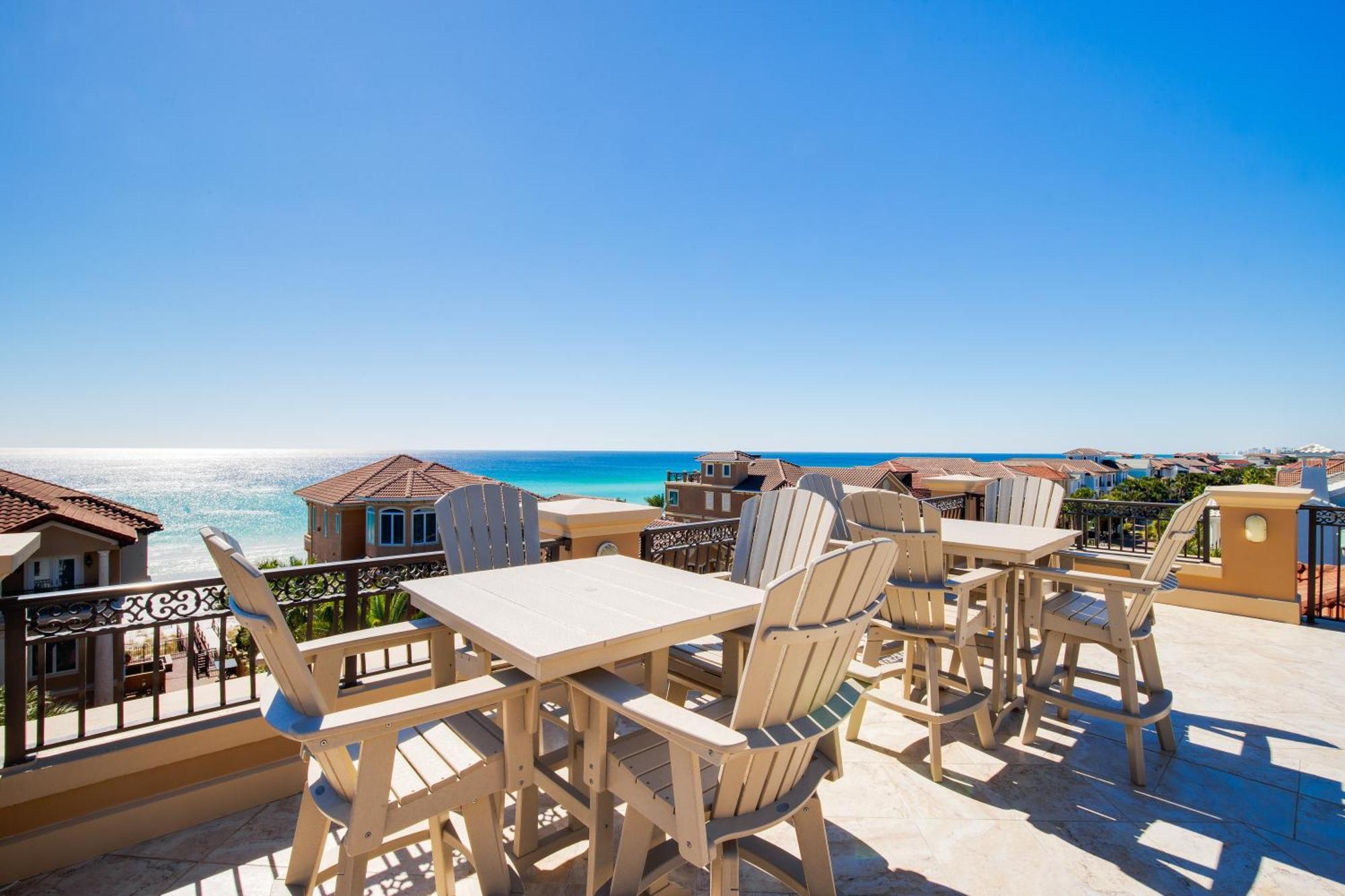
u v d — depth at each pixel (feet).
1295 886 6.16
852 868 6.48
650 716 4.17
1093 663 13.43
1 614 6.41
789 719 4.58
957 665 11.03
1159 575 8.63
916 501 8.43
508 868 5.91
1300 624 16.16
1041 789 8.16
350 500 60.44
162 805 7.13
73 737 7.11
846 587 4.54
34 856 6.35
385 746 4.46
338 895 4.72
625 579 7.29
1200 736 9.72
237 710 7.89
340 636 6.19
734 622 5.94
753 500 9.64
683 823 4.18
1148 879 6.29
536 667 4.42
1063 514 21.89
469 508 9.34
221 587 7.85
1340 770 8.61
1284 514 16.52
